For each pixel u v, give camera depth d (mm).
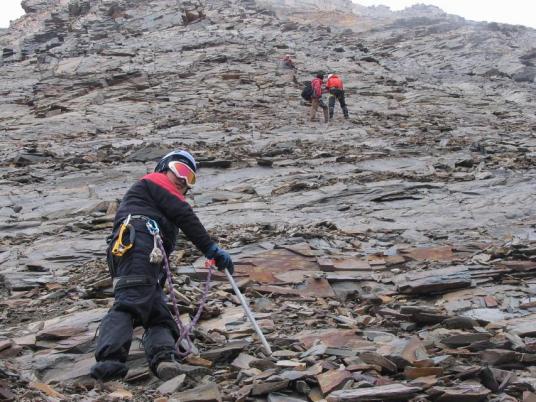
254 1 58812
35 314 6211
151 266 4566
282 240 7996
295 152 14844
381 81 28297
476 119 20469
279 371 4414
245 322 5598
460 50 39281
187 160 4906
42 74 34094
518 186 10773
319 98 19578
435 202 10086
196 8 51250
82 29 50656
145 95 24844
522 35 45000
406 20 49125
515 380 4223
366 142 16078
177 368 4426
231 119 20000
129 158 14641
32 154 15000
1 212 10773
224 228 8992
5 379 4328
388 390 3986
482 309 5852
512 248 7359
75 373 4672
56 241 8789
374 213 9688
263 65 31172
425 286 6289
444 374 4320
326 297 6430
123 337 4457
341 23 54531
